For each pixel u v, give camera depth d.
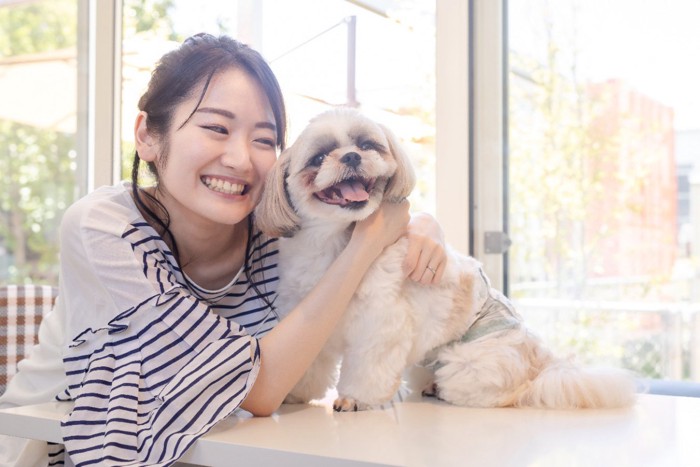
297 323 1.32
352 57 2.39
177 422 1.18
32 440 1.45
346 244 1.47
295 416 1.33
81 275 1.41
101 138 2.79
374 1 2.35
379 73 2.35
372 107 2.37
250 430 1.20
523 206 2.24
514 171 2.24
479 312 1.58
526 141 2.24
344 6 2.39
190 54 1.45
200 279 1.57
